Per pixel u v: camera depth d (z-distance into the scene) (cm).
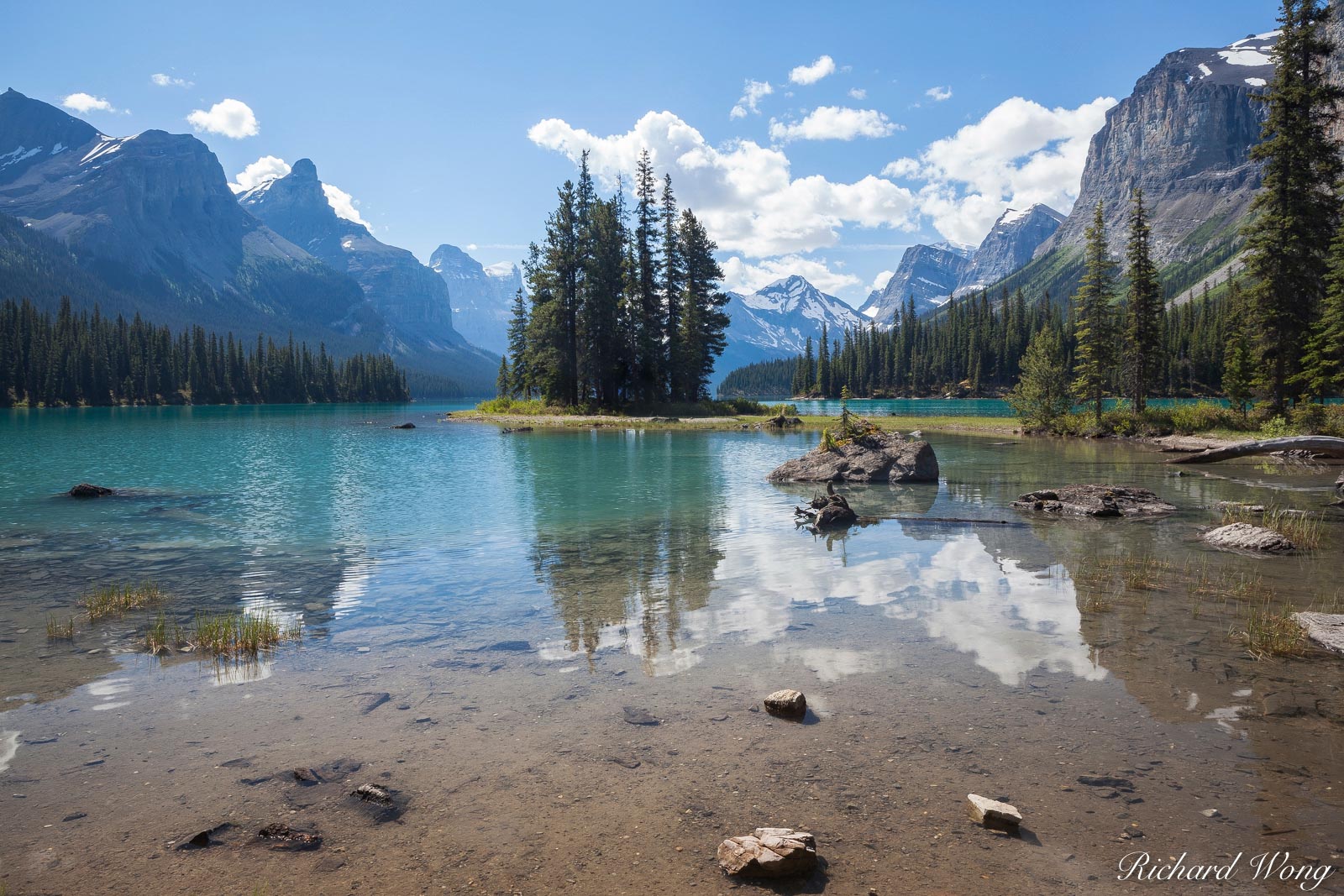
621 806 434
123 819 423
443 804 437
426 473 2544
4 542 1313
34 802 440
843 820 418
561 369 6994
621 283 6894
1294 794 439
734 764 485
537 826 414
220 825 416
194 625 809
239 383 16788
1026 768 476
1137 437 4269
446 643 742
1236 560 1125
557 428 5516
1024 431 4753
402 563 1130
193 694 613
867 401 15762
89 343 14362
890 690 609
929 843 394
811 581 999
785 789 452
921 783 458
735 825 414
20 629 797
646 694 605
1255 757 488
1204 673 642
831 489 2091
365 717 564
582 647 730
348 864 380
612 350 6825
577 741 521
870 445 2377
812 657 694
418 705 588
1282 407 3834
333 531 1417
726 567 1094
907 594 928
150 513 1652
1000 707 572
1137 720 545
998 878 363
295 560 1150
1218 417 4094
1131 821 412
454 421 7194
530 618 830
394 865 379
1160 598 900
